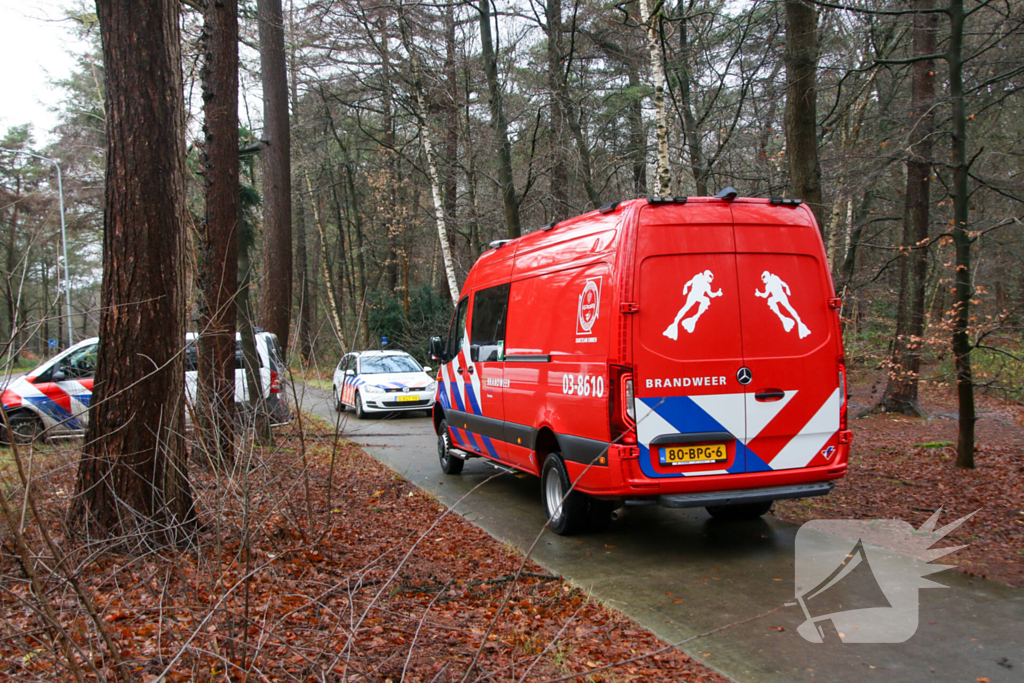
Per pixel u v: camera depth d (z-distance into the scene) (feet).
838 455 18.93
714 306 18.22
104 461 15.85
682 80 52.08
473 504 25.84
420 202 75.20
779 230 18.92
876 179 35.32
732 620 14.34
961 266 26.08
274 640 10.50
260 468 16.43
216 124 30.32
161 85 16.80
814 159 30.58
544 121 46.96
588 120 51.85
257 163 96.78
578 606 15.07
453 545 20.16
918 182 44.16
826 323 19.03
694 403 17.95
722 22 44.04
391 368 55.11
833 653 12.61
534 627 13.88
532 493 27.89
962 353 27.35
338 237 119.34
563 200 49.42
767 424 18.35
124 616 12.41
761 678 11.70
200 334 18.26
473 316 29.04
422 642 12.42
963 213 25.93
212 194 30.07
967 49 31.42
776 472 18.42
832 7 25.30
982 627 13.44
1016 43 29.63
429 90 53.67
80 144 47.62
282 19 48.06
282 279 49.55
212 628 11.05
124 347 16.26
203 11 30.48
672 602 15.49
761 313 18.51
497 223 54.08
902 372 39.19
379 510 24.11
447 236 60.59
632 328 17.74
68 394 36.55
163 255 16.67
